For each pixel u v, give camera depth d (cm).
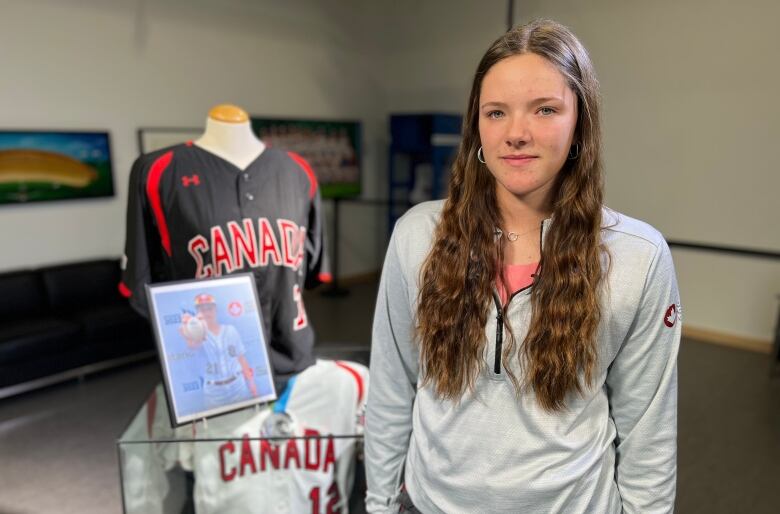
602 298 82
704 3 423
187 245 152
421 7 604
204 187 153
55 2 385
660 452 88
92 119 414
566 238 83
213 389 136
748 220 429
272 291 159
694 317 466
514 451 87
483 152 84
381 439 104
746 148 421
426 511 96
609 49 476
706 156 441
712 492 246
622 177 486
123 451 129
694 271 459
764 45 403
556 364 82
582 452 86
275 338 161
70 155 403
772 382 372
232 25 495
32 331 340
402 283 95
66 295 390
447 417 91
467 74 583
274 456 139
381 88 649
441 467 92
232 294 142
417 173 626
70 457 271
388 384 102
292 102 557
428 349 91
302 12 553
